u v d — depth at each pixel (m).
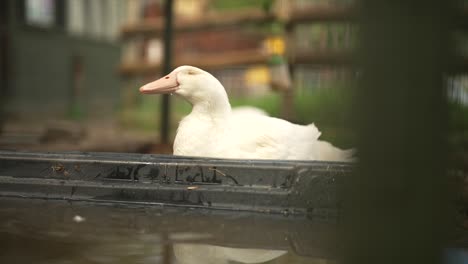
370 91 2.06
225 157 5.11
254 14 15.27
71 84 23.88
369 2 2.02
